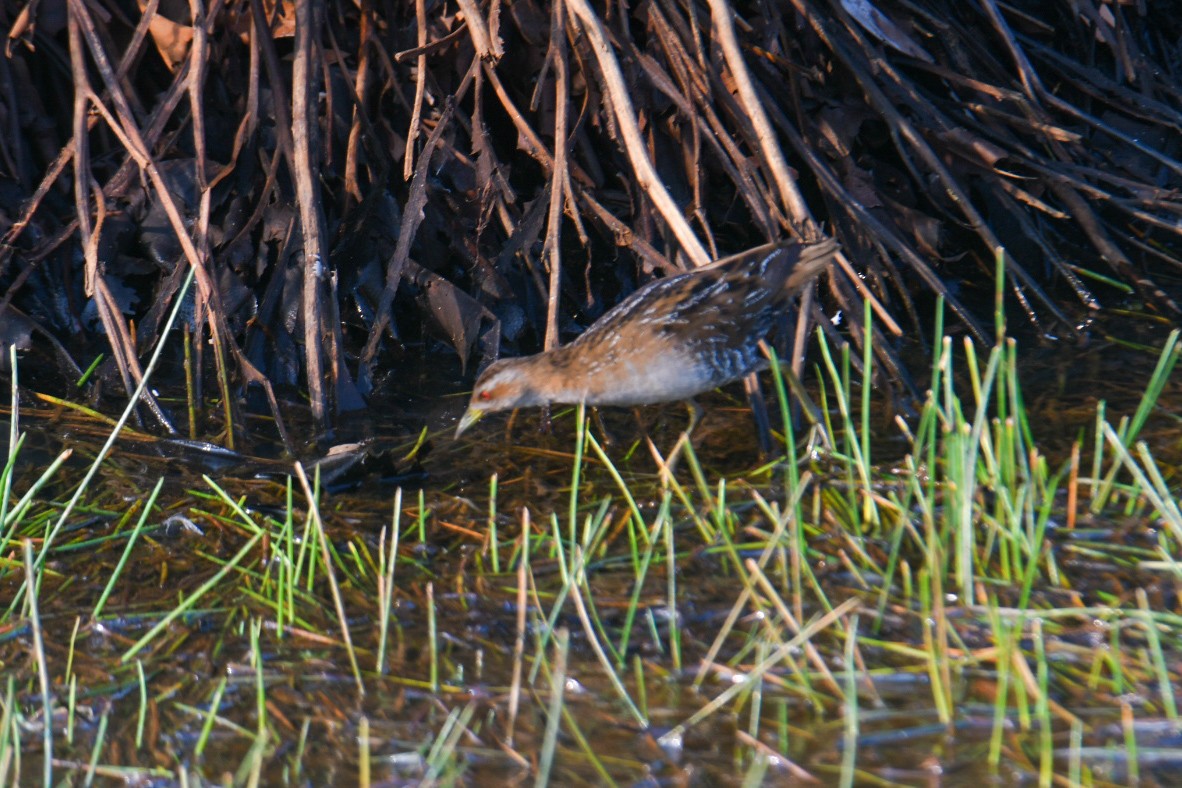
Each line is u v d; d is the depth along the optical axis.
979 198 11.09
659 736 5.32
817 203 10.78
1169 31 12.41
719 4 8.52
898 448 8.09
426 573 6.71
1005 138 10.88
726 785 5.02
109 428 8.53
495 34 9.04
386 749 5.29
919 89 10.98
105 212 9.09
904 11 10.80
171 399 9.03
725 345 7.40
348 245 9.77
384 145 10.05
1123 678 5.53
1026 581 6.07
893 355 8.67
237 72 10.19
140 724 5.40
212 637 6.14
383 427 8.68
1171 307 9.88
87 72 9.24
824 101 10.45
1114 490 7.29
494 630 6.15
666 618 6.20
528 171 10.80
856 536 6.84
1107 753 5.07
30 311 9.88
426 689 5.69
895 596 6.29
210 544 7.08
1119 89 11.47
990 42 11.71
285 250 9.46
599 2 10.00
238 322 9.66
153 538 7.14
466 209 10.00
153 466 8.05
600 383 7.58
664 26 9.68
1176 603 6.14
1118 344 9.41
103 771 5.21
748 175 9.24
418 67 9.30
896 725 5.32
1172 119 11.35
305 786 5.09
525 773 5.11
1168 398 8.53
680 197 10.10
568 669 5.79
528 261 9.57
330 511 7.46
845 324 9.82
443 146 9.70
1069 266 10.25
